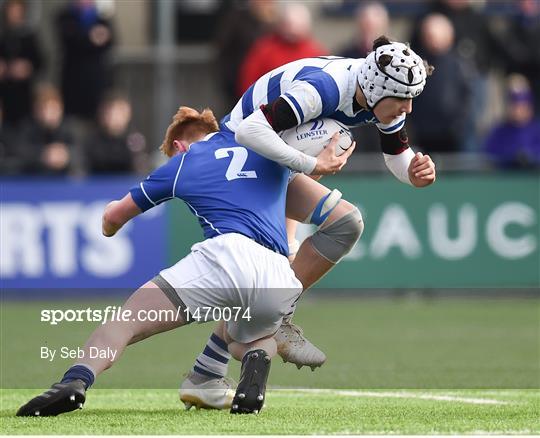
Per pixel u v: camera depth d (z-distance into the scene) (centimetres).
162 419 1805
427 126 4316
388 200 4172
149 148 5194
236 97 4581
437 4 4569
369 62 1847
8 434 1638
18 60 4719
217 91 4897
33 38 4741
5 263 4147
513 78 4609
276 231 1852
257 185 1855
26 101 4728
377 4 5344
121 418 1816
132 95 5216
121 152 4319
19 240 4150
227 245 1803
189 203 1875
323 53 4284
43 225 4150
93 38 4775
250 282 1797
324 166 1850
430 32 4325
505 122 4288
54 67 5219
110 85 4822
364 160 4225
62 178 4256
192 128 1997
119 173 4316
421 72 1844
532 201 4169
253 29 4562
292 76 1883
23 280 4147
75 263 4144
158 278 1822
